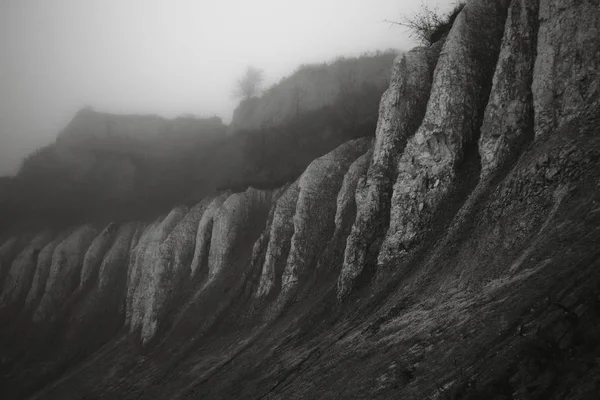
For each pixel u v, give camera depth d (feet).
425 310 61.77
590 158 55.16
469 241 66.13
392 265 83.61
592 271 38.75
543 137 66.49
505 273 53.67
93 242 234.38
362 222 96.58
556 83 67.82
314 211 131.03
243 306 132.98
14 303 241.14
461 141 85.61
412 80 104.12
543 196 58.23
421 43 128.57
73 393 146.92
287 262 125.08
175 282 172.24
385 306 73.05
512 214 61.11
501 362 37.60
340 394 57.62
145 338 156.66
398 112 102.32
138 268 196.03
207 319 139.03
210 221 177.27
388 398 49.11
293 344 89.97
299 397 65.51
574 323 33.30
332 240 117.39
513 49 79.41
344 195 120.88
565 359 31.42
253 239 161.17
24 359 190.80
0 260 271.90
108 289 210.59
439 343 50.83
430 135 88.43
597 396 26.81
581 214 49.62
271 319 114.73
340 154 140.97
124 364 151.02
